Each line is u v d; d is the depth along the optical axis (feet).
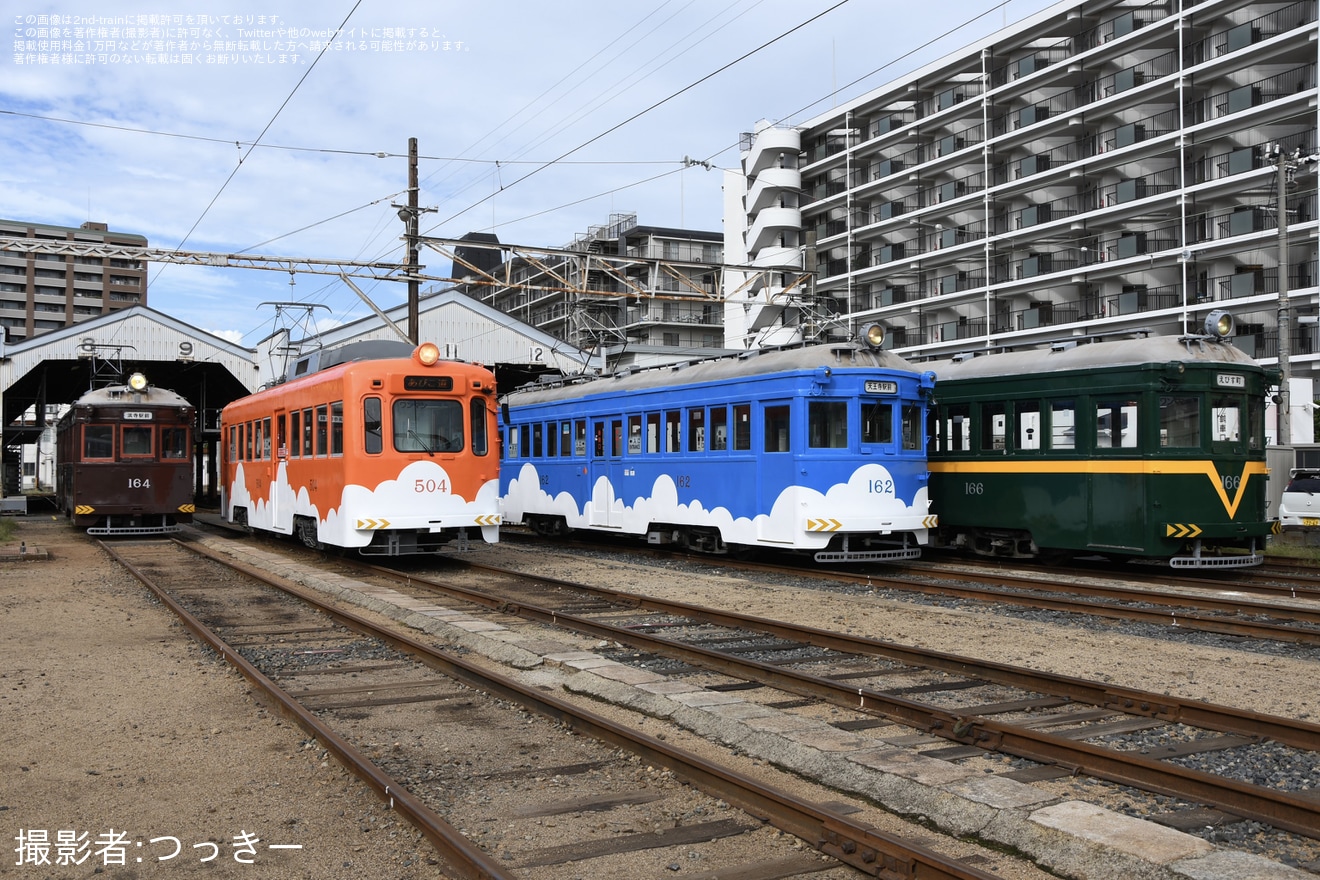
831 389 49.39
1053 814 15.72
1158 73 151.12
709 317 245.45
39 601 43.19
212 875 14.76
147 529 81.00
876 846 14.66
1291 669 27.58
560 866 15.02
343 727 22.63
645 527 60.08
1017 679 25.72
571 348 121.19
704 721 21.86
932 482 57.06
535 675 27.68
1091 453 48.16
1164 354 46.34
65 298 396.57
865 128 206.18
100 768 19.70
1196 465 46.03
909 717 22.24
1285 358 72.84
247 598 44.24
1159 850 14.29
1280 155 74.43
